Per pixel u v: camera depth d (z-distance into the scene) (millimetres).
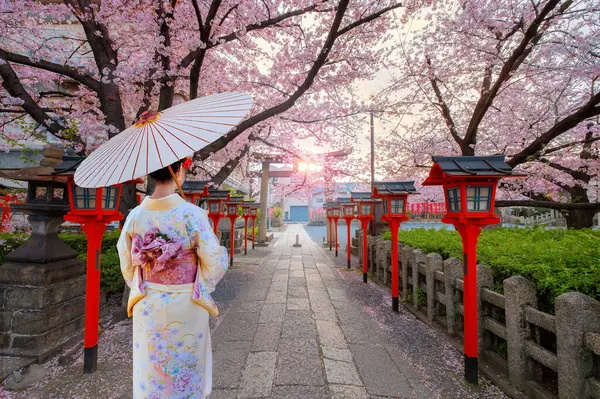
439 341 3303
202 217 1620
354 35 6305
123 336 3389
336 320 3980
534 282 2428
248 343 3252
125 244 1628
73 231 7926
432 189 10344
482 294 2861
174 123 1571
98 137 5070
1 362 2697
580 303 1825
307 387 2410
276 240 16641
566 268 2344
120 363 2791
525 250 3160
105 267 4605
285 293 5387
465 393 2340
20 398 2268
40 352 2828
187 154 1421
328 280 6496
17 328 2900
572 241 3596
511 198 8945
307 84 4992
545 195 7875
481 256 3314
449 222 2746
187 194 5387
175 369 1479
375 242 6832
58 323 3113
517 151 7289
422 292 4230
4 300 3002
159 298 1504
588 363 1798
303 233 21859
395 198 4395
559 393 1923
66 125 4746
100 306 4023
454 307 3332
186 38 6020
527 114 6773
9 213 6035
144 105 5801
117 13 4848
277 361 2840
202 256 1546
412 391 2363
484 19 5730
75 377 2553
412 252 4398
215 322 3914
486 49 6242
